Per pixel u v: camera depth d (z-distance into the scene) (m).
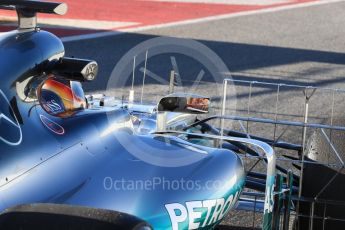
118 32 49.91
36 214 6.99
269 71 41.00
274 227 13.90
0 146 8.45
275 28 54.09
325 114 32.81
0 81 8.95
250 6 62.28
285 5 63.38
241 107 32.84
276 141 19.39
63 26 50.53
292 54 45.97
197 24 54.31
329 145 16.98
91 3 59.53
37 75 9.65
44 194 8.76
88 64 10.08
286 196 15.27
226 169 11.80
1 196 8.22
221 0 64.50
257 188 16.89
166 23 54.12
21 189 8.54
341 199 16.28
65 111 10.07
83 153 9.92
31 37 9.95
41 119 9.41
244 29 53.22
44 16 53.22
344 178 16.25
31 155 8.89
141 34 49.88
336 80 39.81
